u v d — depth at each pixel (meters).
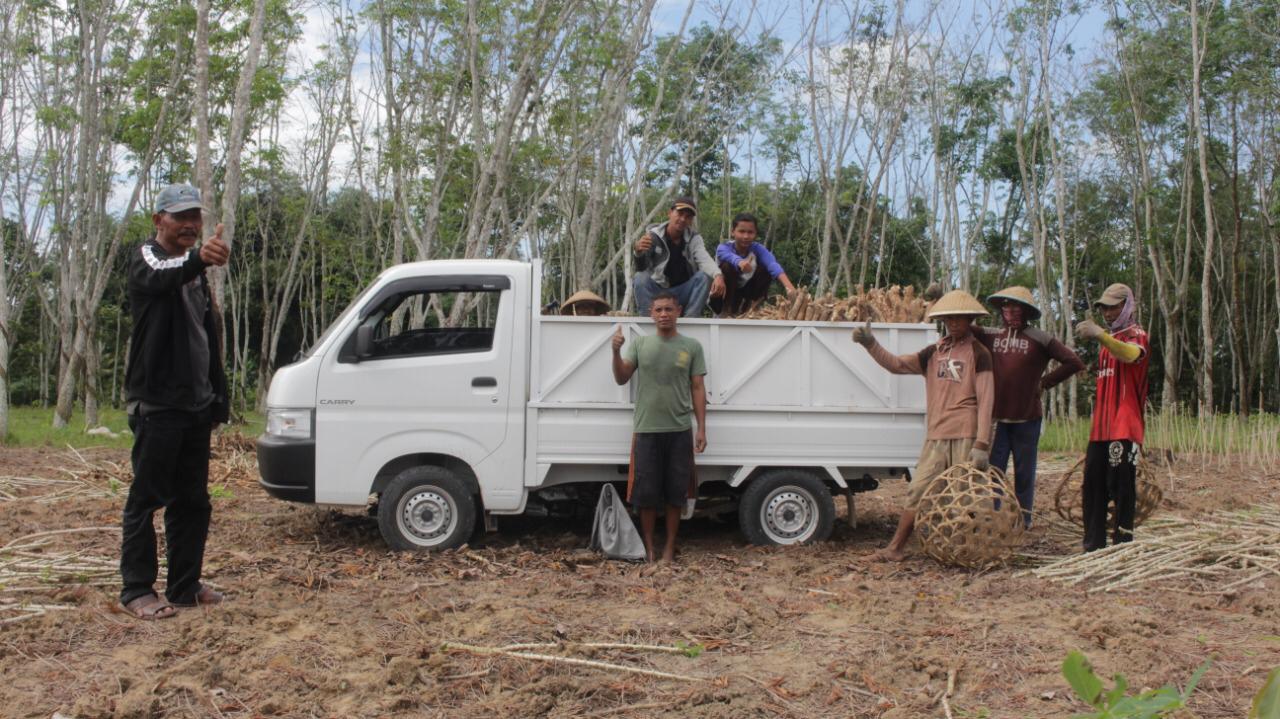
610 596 6.18
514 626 5.43
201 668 4.65
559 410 7.45
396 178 18.25
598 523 7.34
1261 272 35.56
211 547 7.40
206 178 14.18
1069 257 34.22
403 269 7.50
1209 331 22.91
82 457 12.79
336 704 4.29
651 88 19.48
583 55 16.38
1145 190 25.77
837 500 10.34
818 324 7.71
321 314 38.12
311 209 29.94
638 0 16.45
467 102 18.05
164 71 20.84
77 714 4.10
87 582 6.10
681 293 8.39
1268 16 21.86
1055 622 5.58
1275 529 7.21
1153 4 23.52
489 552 7.29
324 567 6.81
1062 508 8.26
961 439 7.08
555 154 18.03
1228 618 5.62
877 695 4.48
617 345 7.12
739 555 7.46
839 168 23.19
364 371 7.31
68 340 23.30
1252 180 30.78
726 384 7.59
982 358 7.10
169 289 5.18
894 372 7.37
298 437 7.26
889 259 31.11
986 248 30.81
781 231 34.44
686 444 7.15
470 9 15.33
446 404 7.36
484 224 14.65
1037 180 27.03
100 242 22.64
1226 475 12.34
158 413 5.39
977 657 4.95
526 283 7.50
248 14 19.11
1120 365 7.10
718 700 4.39
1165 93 24.81
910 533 7.89
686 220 8.20
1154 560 6.72
